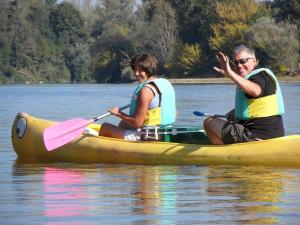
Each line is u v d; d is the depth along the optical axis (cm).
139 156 2741
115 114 2859
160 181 2308
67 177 2428
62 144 2878
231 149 2636
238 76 2577
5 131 4412
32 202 1953
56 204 1923
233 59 2650
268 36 19425
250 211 1814
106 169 2622
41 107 7662
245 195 2034
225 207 1869
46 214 1797
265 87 2612
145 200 1972
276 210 1820
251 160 2605
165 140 2858
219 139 2700
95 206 1894
